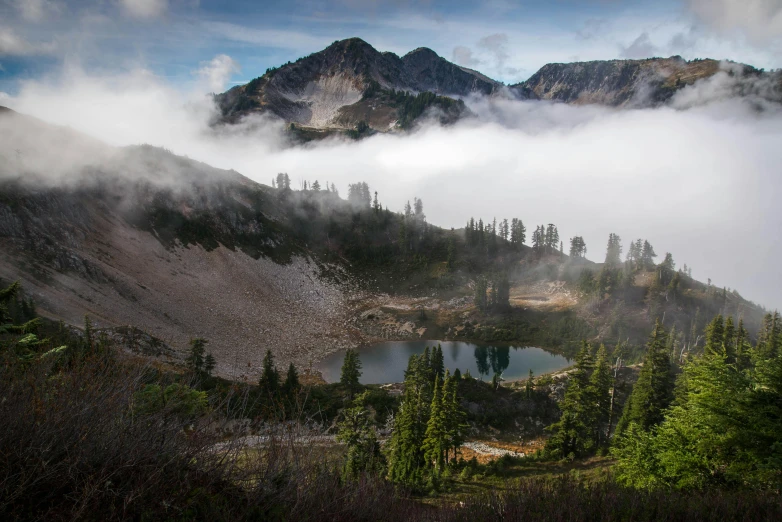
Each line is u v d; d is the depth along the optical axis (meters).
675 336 90.00
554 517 8.84
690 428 16.53
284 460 7.12
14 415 5.39
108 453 5.78
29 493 5.15
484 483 29.09
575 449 37.53
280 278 121.19
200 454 6.70
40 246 69.88
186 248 107.50
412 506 9.59
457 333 110.06
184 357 58.19
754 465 14.05
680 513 9.41
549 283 135.00
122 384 6.83
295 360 84.81
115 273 79.00
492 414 57.72
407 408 36.16
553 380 65.69
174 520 5.73
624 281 111.62
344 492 7.71
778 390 14.39
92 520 5.20
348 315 116.75
